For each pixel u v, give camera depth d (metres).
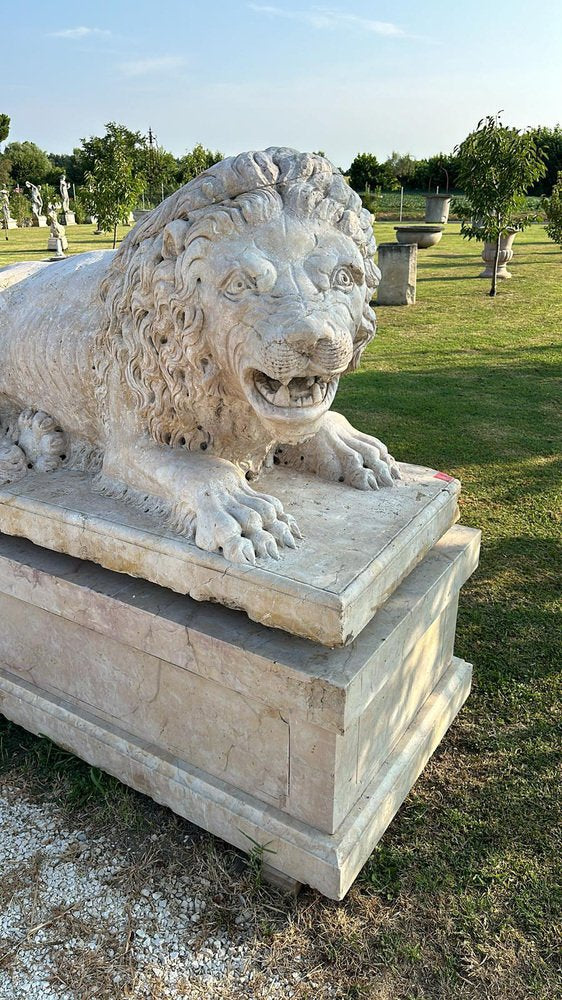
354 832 1.66
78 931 1.64
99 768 2.04
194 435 1.79
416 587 1.82
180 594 1.75
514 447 4.55
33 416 2.16
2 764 2.13
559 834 1.86
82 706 2.08
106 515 1.76
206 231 1.44
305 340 1.37
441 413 5.24
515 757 2.12
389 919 1.66
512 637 2.64
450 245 17.70
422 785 2.03
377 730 1.77
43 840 1.88
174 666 1.76
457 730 2.23
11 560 1.97
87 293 1.97
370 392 5.82
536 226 24.66
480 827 1.89
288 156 1.49
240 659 1.54
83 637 1.96
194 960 1.57
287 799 1.68
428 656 2.04
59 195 34.19
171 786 1.85
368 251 1.60
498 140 9.65
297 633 1.47
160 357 1.65
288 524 1.65
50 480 2.03
